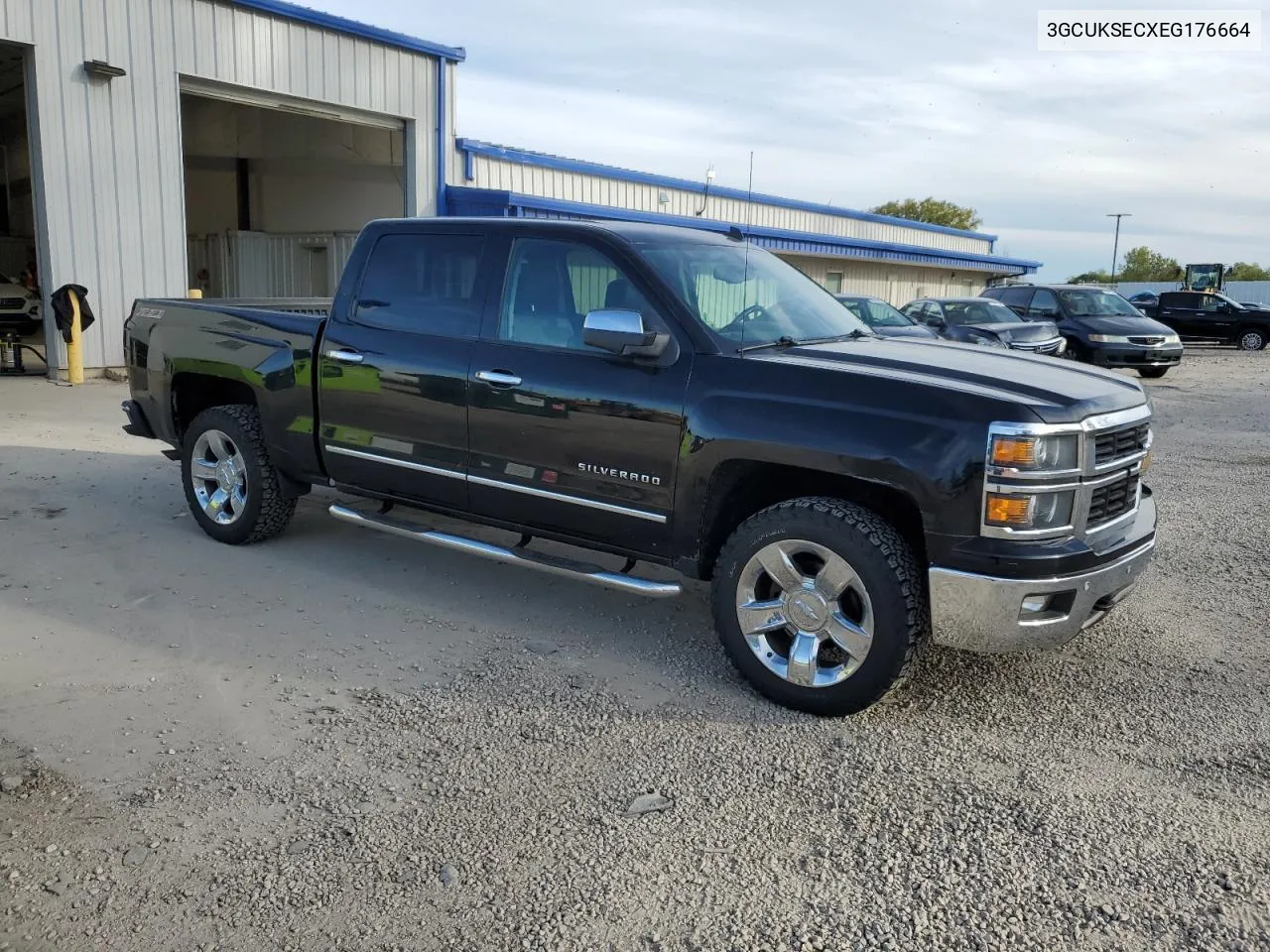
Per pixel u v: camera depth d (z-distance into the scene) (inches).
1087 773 149.3
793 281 217.8
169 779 142.6
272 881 120.5
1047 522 152.3
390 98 693.3
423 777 144.9
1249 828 134.7
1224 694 177.9
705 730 161.2
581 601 221.1
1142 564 173.6
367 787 141.9
